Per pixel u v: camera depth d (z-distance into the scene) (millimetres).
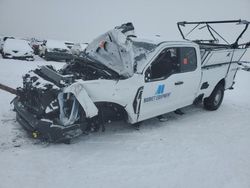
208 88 7941
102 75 5602
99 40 6102
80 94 4984
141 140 5891
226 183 4574
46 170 4426
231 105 9594
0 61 16531
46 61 20250
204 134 6578
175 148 5672
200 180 4602
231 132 6883
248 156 5609
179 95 6832
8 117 6391
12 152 4848
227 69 8609
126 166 4820
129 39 5602
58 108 5062
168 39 6672
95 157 5004
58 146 5234
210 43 9828
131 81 5637
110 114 5629
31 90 5277
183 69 6762
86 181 4262
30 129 5195
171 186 4359
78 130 5184
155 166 4914
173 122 7188
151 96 6043
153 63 6152
